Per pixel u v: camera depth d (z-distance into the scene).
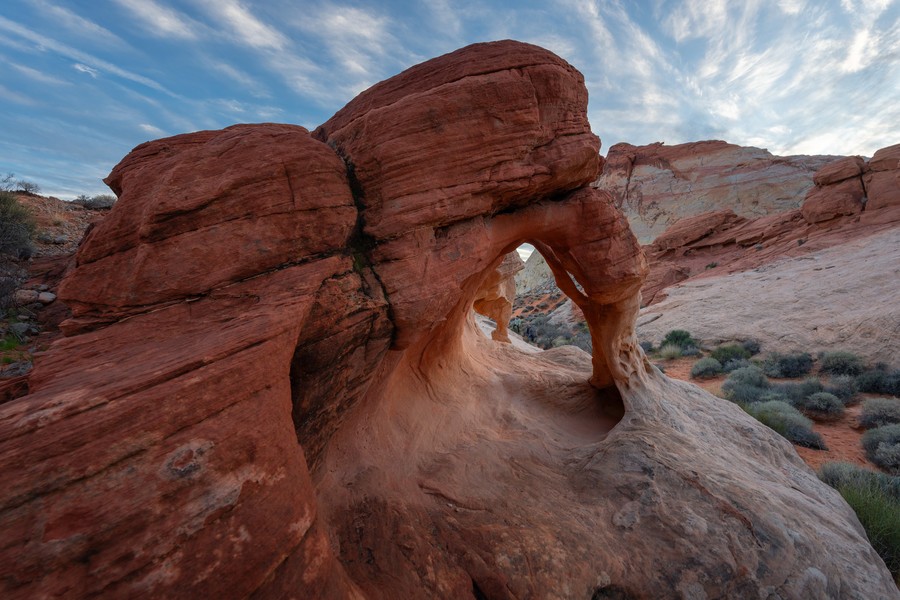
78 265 3.47
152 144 4.92
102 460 2.04
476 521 4.54
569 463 6.09
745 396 14.17
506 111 4.61
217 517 2.19
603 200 6.25
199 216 3.33
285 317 2.95
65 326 3.23
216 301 3.28
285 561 2.39
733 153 69.44
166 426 2.24
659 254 48.62
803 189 60.78
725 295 28.53
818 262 28.28
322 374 3.71
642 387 7.82
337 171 4.02
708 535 4.33
